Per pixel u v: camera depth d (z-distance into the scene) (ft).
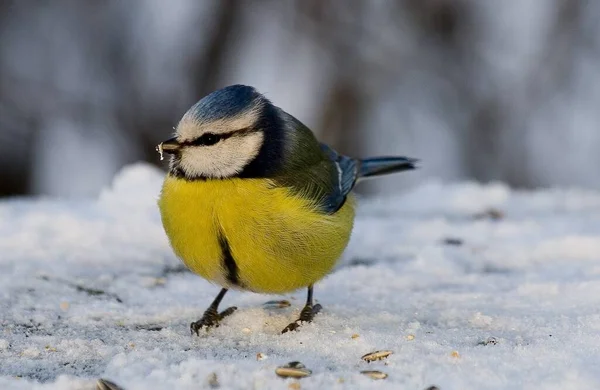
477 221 40.29
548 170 57.98
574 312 26.17
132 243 35.32
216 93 25.20
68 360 23.15
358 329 24.80
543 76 59.52
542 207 44.04
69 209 40.24
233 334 25.20
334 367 21.88
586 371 20.44
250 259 24.20
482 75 59.93
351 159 32.71
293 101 58.54
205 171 24.00
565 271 31.53
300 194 24.77
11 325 25.95
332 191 26.40
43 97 60.18
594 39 59.72
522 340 23.65
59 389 20.31
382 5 60.80
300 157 25.81
